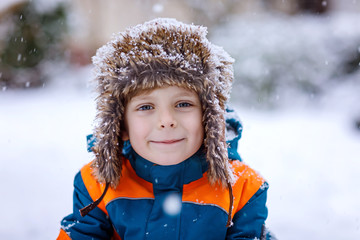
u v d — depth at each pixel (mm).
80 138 5047
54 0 8703
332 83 7422
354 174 4062
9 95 8109
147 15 10969
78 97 7934
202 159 1617
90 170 1696
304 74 7285
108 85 1447
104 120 1491
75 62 10156
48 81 9031
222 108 1562
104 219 1650
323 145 5117
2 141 4895
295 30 7598
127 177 1649
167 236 1544
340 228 2939
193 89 1449
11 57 8633
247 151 4719
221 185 1585
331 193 3588
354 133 5805
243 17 9086
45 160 4199
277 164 4312
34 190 3408
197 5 10328
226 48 7430
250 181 1662
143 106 1452
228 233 1626
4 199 3221
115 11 11102
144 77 1387
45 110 6738
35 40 8766
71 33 9242
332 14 11641
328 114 6910
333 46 7461
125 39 1464
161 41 1430
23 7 8492
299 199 3438
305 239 2768
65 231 1635
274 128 5969
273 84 7215
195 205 1566
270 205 3305
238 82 7215
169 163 1474
